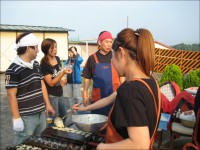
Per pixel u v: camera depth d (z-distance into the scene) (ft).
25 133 8.59
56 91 11.78
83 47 60.39
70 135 6.39
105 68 10.02
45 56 11.41
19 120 8.25
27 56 8.48
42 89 9.93
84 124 6.35
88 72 10.50
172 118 11.55
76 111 7.14
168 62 44.45
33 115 8.66
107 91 10.02
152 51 3.94
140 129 3.51
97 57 10.23
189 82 18.88
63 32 55.88
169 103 12.07
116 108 3.76
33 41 8.44
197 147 6.49
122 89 3.76
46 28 56.95
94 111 9.16
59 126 7.12
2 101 23.84
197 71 18.98
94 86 10.27
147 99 3.70
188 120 10.79
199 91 6.87
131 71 4.08
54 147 5.74
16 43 8.55
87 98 10.61
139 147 3.48
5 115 19.01
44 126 9.37
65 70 11.07
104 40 9.86
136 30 4.09
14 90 8.16
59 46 55.83
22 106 8.47
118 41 4.08
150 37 3.96
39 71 9.22
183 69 42.63
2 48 49.32
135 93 3.66
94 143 6.03
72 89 20.71
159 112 3.96
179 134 11.34
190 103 11.48
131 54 3.97
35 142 6.02
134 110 3.56
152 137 3.91
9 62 50.11
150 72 4.05
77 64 20.43
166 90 14.28
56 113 11.88
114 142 4.02
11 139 14.07
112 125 4.01
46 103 10.07
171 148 12.27
